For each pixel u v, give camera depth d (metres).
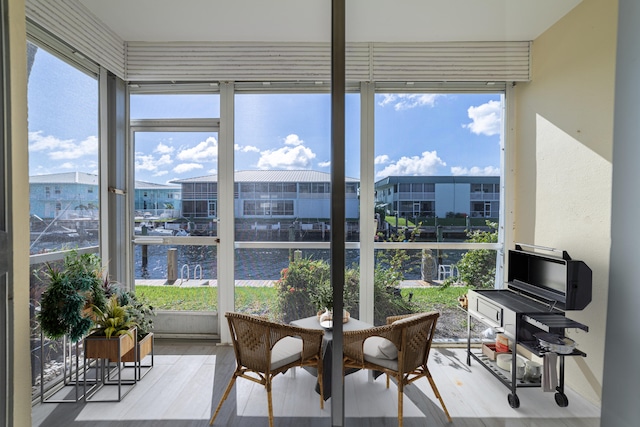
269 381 1.39
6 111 0.85
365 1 1.64
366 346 1.38
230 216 2.12
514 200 1.57
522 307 1.39
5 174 0.84
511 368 1.35
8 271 0.85
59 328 1.38
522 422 1.27
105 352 1.52
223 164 2.13
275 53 1.99
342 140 1.17
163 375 1.71
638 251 1.16
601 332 1.23
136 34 1.96
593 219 1.28
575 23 1.35
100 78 1.90
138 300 1.94
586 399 1.24
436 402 1.33
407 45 1.78
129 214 2.18
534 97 1.55
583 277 1.27
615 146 1.21
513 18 1.54
